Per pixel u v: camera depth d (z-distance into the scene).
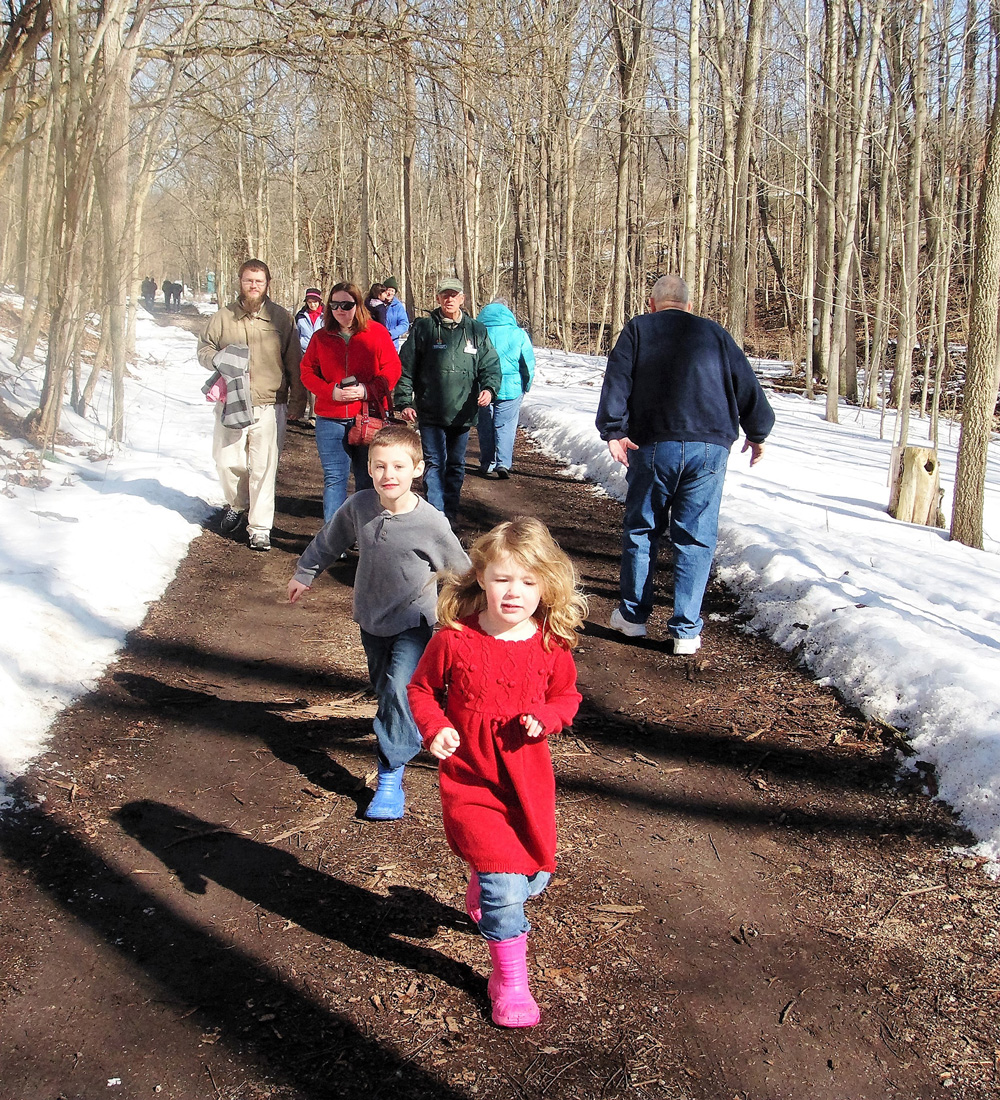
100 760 3.84
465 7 12.76
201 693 4.59
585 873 3.29
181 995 2.61
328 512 6.79
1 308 13.13
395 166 34.00
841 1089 2.38
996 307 7.64
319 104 25.05
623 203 24.61
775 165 34.12
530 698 2.56
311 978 2.70
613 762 4.11
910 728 4.12
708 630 5.70
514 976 2.53
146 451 9.43
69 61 8.12
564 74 21.83
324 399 6.64
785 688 4.79
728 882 3.27
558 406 14.47
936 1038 2.56
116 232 9.23
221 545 7.07
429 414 7.05
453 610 2.63
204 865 3.23
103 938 2.82
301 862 3.28
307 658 5.16
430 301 37.34
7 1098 2.23
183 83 12.74
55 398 8.41
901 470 8.88
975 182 22.05
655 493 5.25
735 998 2.70
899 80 16.38
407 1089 2.32
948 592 5.87
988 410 7.88
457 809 2.57
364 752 4.11
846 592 5.48
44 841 3.26
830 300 18.08
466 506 8.91
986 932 2.98
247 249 31.06
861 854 3.43
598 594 6.48
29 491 7.05
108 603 5.32
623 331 5.19
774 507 8.52
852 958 2.89
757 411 5.14
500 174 34.12
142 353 19.28
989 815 3.47
